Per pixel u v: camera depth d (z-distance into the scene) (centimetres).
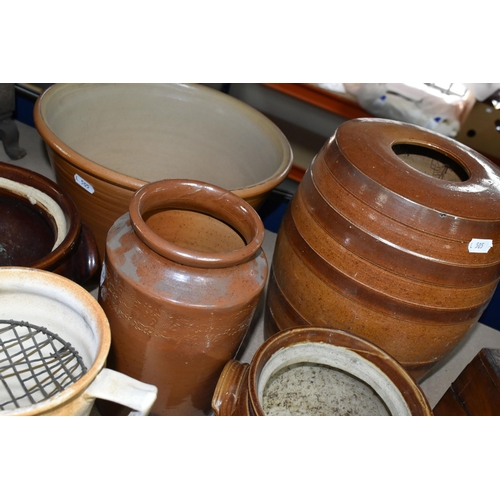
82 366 64
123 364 81
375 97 134
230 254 68
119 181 88
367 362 81
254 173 121
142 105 126
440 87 132
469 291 84
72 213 84
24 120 171
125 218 78
